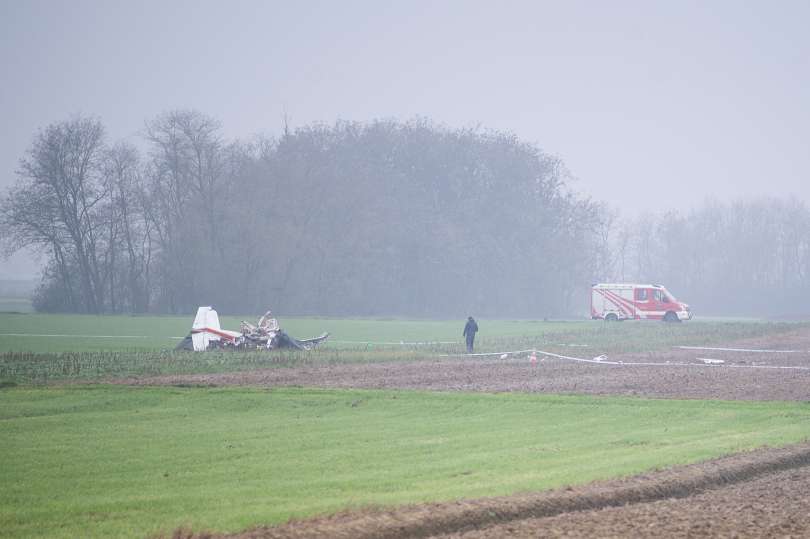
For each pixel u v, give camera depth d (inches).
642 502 2566.4
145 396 4557.1
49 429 3602.4
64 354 6628.9
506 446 3304.6
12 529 2094.0
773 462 3068.4
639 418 4092.0
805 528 2252.7
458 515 2276.1
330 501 2380.7
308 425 3799.2
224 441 3351.4
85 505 2314.2
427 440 3425.2
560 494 2509.8
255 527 2111.2
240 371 6067.9
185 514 2239.2
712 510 2452.0
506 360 7214.6
